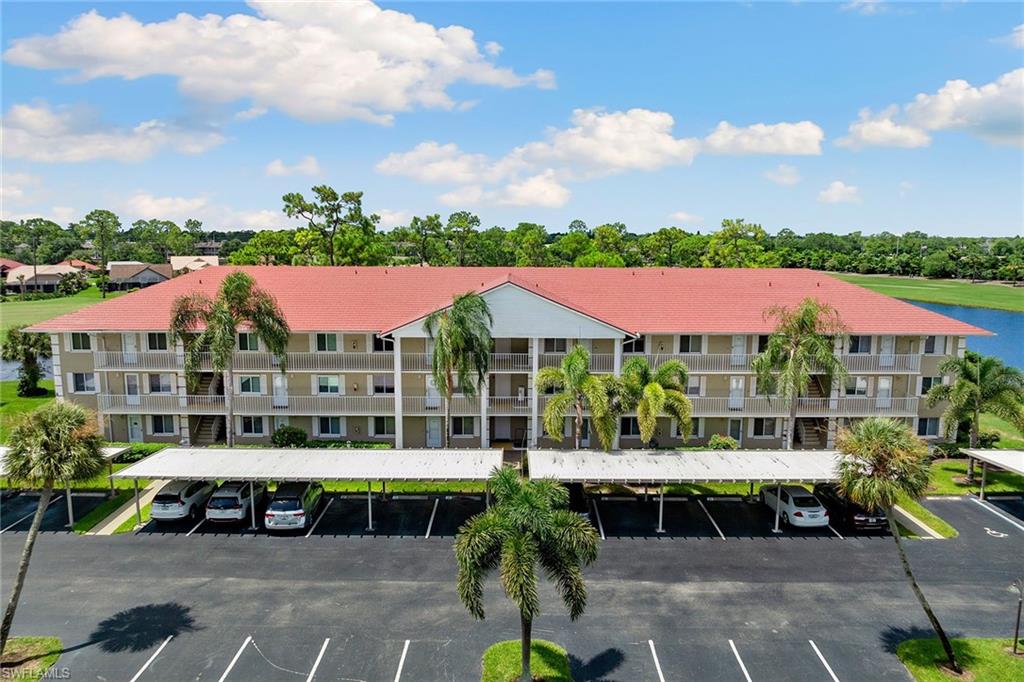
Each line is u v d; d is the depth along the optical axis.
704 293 45.75
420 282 46.78
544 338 41.00
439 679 19.97
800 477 30.55
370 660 20.89
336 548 28.75
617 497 34.91
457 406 41.31
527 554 17.89
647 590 25.36
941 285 152.00
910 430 22.59
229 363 37.38
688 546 29.19
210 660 20.86
